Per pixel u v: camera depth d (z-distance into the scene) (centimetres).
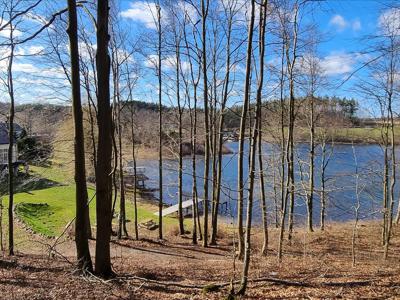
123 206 2172
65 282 887
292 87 1669
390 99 1864
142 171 4266
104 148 912
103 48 888
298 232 2366
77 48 900
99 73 890
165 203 3788
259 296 807
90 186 3362
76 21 895
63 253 1700
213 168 2069
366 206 2322
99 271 945
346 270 1182
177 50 2798
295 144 2238
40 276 959
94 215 2784
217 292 854
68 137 2683
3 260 1212
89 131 2669
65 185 3234
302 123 2631
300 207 3144
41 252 1709
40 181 3400
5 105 2084
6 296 782
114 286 876
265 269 1224
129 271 1184
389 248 1873
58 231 2227
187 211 3319
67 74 1808
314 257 1616
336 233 2264
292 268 1240
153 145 3055
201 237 2288
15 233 2150
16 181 3192
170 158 3700
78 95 911
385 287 890
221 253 1867
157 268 1288
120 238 2106
